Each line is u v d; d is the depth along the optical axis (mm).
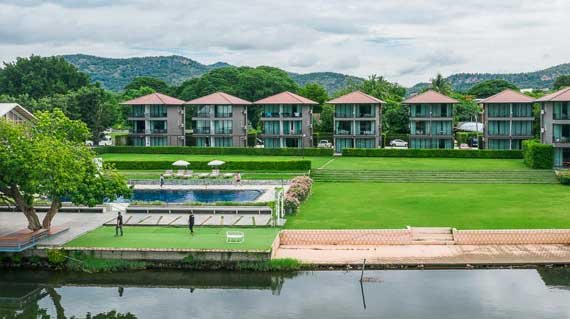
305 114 128250
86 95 138625
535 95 173750
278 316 42125
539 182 85938
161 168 101812
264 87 193750
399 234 55750
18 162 50656
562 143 96312
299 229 57562
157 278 49562
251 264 50156
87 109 138000
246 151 120188
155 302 45281
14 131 52156
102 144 146375
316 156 117312
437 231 57094
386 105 157375
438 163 102812
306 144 128875
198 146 131375
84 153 56812
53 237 54688
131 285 48656
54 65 176000
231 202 68188
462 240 55562
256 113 188500
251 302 44906
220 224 60219
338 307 43344
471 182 86500
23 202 54219
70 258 50781
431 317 41438
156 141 134000
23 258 51375
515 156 109000
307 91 187500
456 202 71000
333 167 98312
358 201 72312
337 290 46344
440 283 47281
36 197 66000
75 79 178625
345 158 113125
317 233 55906
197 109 134625
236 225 59719
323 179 90625
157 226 59906
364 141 124438
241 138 131500
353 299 44656
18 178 51312
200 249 50406
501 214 63969
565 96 95625
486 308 42781
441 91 187250
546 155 92438
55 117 58688
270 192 80562
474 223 59969
